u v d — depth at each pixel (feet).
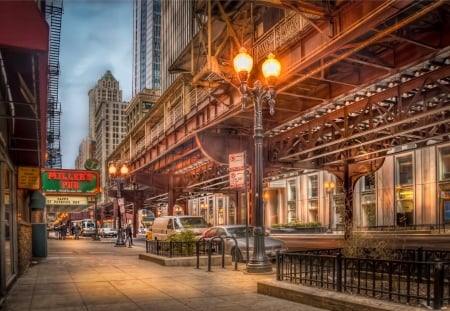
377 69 67.72
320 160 127.54
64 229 191.01
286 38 68.95
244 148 110.93
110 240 167.73
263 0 56.54
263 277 42.91
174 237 61.16
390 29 50.44
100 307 29.04
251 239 60.70
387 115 81.10
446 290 26.07
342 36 54.90
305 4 56.75
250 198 104.94
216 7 85.46
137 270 50.08
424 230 150.00
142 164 187.83
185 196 265.95
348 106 89.45
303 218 235.81
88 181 97.25
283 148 113.70
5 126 35.06
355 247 34.88
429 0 48.16
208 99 101.86
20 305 29.86
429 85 74.90
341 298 26.04
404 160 178.09
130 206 357.20
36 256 69.21
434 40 56.70
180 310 27.81
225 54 89.45
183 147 140.67
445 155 160.35
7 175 38.09
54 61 94.58
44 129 39.14
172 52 465.06
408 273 24.44
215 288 36.32
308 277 34.37
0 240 33.12
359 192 197.47
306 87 80.69
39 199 68.03
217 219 342.03
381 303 23.94
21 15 19.89
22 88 27.09
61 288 37.06
